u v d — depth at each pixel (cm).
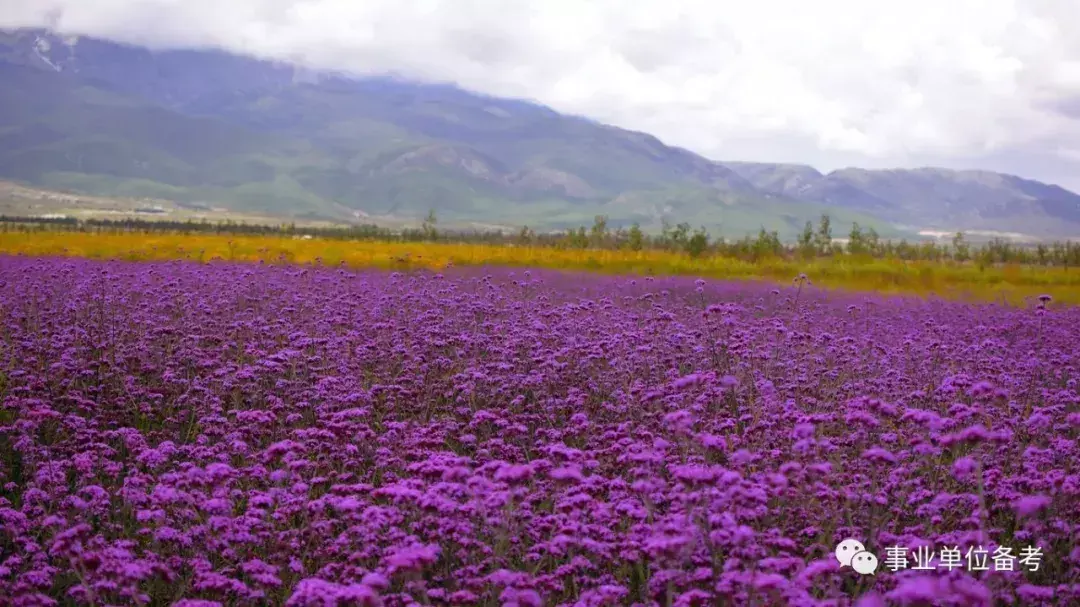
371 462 1191
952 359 1823
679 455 1134
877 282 5456
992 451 1197
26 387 1409
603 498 1020
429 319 2052
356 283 2994
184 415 1395
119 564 793
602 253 7769
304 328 2012
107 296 2277
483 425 1302
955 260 10588
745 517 898
